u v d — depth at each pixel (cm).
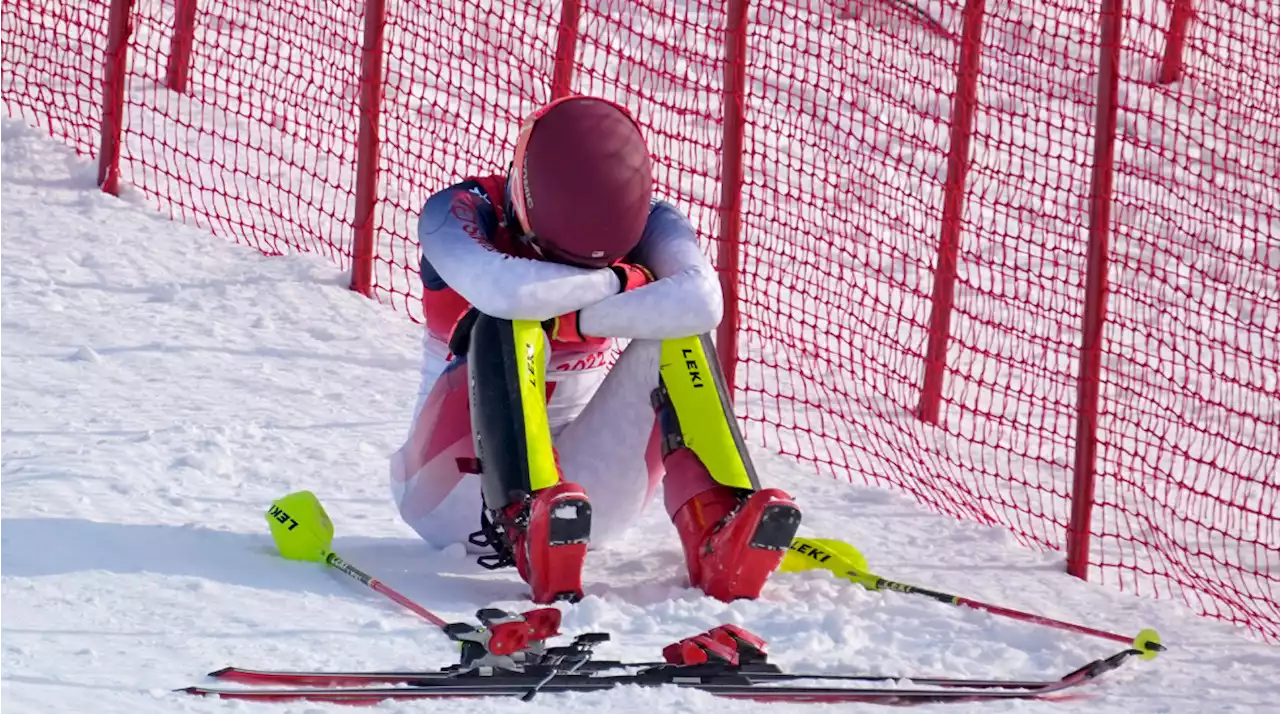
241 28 3959
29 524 1758
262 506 1948
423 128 3825
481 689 1372
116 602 1568
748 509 1648
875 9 5175
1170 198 4366
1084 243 3912
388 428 2300
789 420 2595
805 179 4038
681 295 1709
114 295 2741
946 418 2717
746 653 1480
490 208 1797
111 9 3142
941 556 2014
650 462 1794
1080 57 5275
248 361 2523
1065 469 2489
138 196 3161
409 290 2934
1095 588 1933
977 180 4275
